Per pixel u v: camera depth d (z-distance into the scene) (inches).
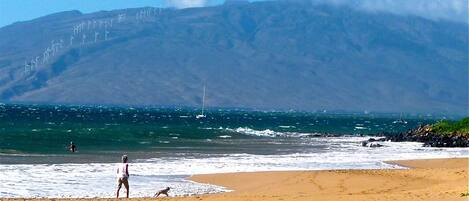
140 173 4030.5
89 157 5162.4
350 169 4441.4
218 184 3651.6
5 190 3233.3
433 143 7701.8
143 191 3334.2
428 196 2807.6
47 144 6658.5
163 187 3479.3
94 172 4013.3
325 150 6481.3
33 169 4099.4
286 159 5187.0
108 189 3361.2
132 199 2874.0
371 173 4065.0
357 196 2834.6
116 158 5113.2
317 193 3316.9
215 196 3009.4
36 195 3129.9
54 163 4564.5
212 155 5551.2
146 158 5147.6
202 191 3390.7
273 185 3619.6
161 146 6722.4
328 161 5073.8
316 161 5059.1
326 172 4106.8
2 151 5615.2
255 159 5147.6
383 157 5565.9
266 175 3973.9
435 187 3228.3
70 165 4394.7
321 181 3745.1
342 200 2733.8
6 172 3905.0
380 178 3853.3
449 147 7362.2
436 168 4431.6
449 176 3887.8
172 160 4977.9
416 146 7431.1
